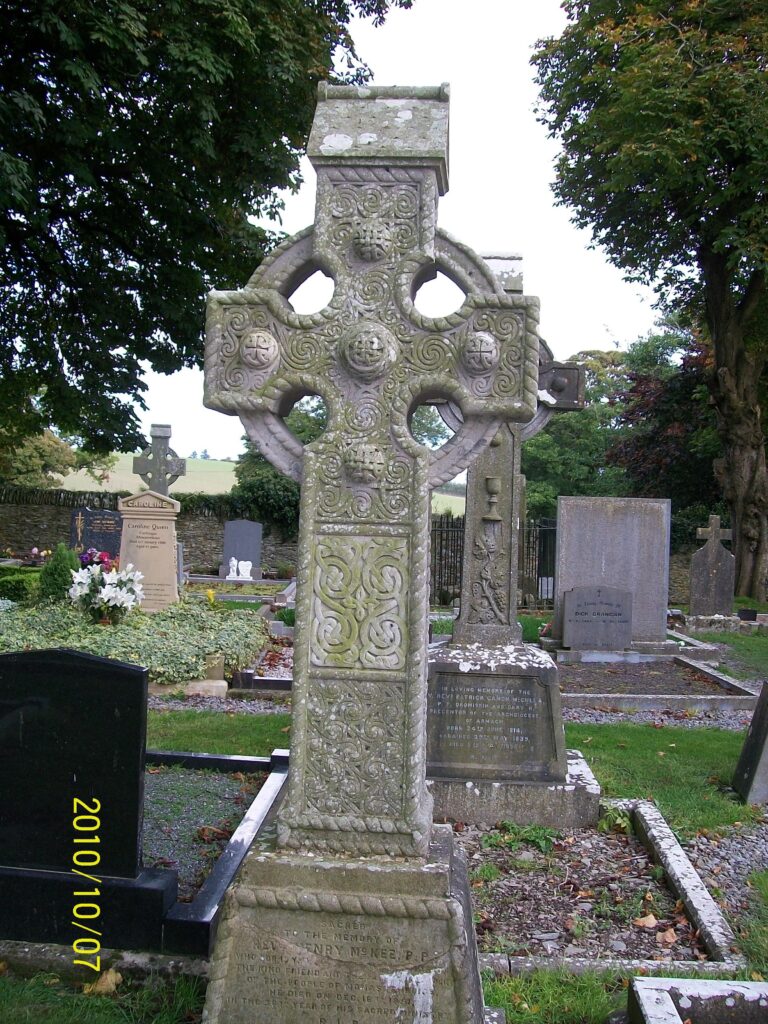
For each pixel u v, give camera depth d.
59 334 16.61
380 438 2.99
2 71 12.04
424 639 2.93
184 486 39.28
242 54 13.44
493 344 2.95
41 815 3.42
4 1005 2.96
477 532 5.68
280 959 2.73
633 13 18.69
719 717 8.37
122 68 12.45
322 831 2.88
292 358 3.06
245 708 8.03
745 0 16.88
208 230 15.70
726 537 15.84
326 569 2.96
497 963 3.38
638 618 11.80
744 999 2.75
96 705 3.40
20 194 11.34
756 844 4.73
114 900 3.28
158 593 12.40
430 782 5.03
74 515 15.84
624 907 3.92
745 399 19.31
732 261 16.67
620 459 27.31
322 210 3.04
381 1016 2.67
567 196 20.66
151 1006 3.01
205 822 4.57
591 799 4.96
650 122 16.52
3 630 9.29
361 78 16.39
